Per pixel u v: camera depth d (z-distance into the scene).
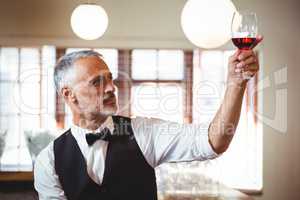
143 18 5.52
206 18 2.42
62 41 5.44
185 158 1.51
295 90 5.57
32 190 4.93
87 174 1.56
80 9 3.28
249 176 5.52
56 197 1.60
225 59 5.60
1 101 5.41
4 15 5.39
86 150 1.57
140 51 5.57
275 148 5.57
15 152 5.29
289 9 5.59
